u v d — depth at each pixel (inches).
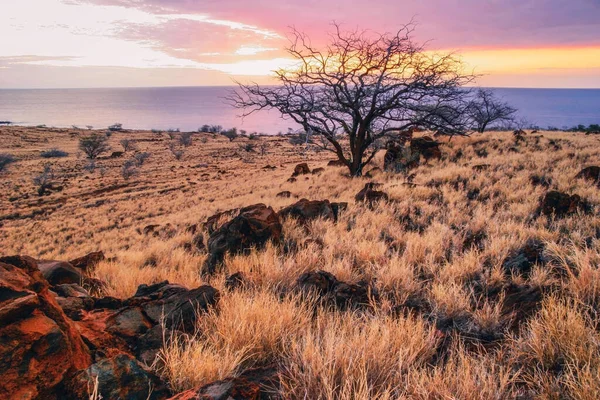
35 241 860.0
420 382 76.9
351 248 234.8
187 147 3558.1
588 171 393.1
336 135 842.2
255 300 124.6
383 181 640.4
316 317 126.0
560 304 110.2
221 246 249.4
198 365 83.5
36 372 68.5
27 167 2491.4
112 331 105.8
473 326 122.3
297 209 342.6
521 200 346.6
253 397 70.9
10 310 72.7
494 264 183.9
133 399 70.6
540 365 92.4
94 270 257.3
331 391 71.2
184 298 125.5
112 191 1557.6
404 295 150.8
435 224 277.3
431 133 1143.6
